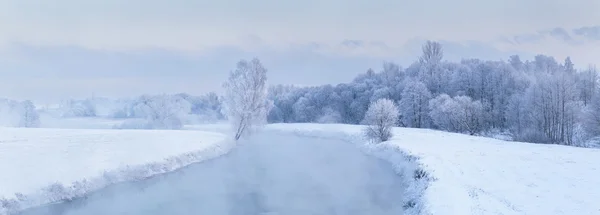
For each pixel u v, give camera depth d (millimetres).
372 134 47844
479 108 64812
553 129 57469
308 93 117188
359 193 24703
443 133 57656
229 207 21781
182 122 68312
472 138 50031
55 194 21125
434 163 27094
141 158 29703
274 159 39406
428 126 79625
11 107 70500
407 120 81625
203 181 28469
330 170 33125
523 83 83375
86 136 40344
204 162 35719
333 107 106062
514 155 32250
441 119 68688
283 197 24000
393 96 96750
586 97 77750
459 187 20016
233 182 28188
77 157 27672
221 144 42719
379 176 30328
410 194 22688
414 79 98750
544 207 16688
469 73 88812
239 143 50719
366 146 46844
